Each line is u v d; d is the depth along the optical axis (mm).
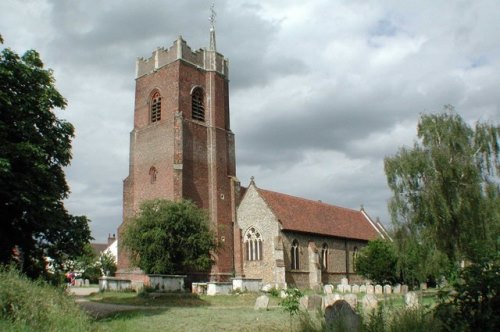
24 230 24406
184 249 47969
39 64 25781
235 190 62438
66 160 26188
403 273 47312
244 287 46281
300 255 58281
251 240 58562
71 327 14797
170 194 56781
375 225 77562
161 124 60281
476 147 45938
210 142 62375
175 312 26281
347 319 12367
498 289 8664
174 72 60844
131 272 56219
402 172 45719
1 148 21312
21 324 13141
